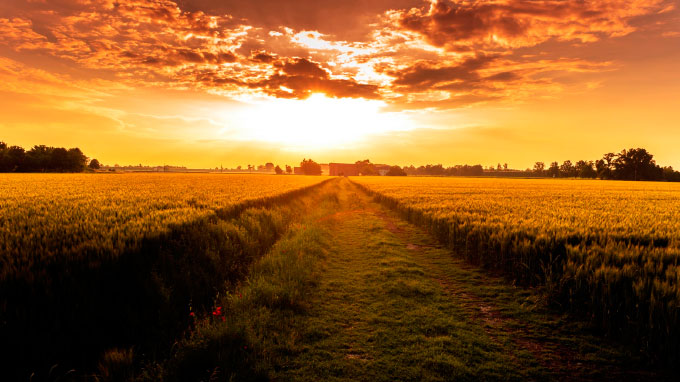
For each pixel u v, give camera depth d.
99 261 4.64
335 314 5.60
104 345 4.05
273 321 5.09
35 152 95.19
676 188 44.06
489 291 6.86
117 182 31.69
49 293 3.86
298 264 7.91
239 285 6.80
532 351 4.42
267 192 20.09
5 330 3.39
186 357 3.86
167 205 12.35
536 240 7.32
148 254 5.88
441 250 10.85
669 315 4.04
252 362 3.92
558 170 168.00
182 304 5.36
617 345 4.59
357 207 25.09
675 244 7.40
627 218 11.82
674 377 3.85
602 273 5.31
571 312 5.59
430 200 21.19
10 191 18.42
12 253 4.82
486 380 3.74
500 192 31.53
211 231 8.36
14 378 3.37
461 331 4.98
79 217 8.49
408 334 4.88
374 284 7.21
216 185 28.75
